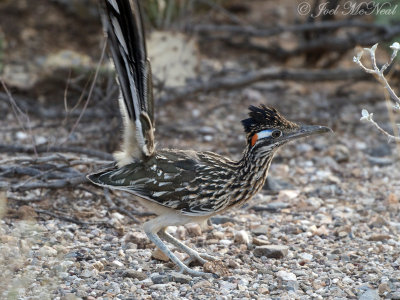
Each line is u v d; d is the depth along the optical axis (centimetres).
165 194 902
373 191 1263
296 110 1650
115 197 1141
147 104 879
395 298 831
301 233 1065
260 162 936
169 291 852
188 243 1023
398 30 1661
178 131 1512
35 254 927
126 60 857
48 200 1139
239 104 1694
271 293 853
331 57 1884
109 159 1216
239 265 941
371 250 993
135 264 932
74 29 1931
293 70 1672
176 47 1616
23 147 1248
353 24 1698
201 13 1969
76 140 1396
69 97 1488
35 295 811
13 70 1656
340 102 1702
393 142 1489
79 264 909
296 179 1314
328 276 905
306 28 1734
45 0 2075
